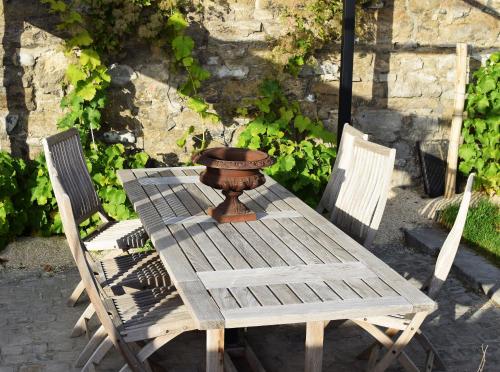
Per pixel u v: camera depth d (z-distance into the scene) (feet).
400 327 10.41
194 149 20.27
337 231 11.50
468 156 20.68
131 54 19.22
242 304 8.59
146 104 19.65
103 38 18.74
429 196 21.01
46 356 12.51
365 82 20.88
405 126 21.33
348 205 13.20
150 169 15.74
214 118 19.66
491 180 20.65
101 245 13.41
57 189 10.05
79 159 14.35
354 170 13.37
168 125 19.89
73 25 18.20
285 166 19.15
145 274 12.24
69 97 18.83
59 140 13.44
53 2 17.95
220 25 19.60
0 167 17.60
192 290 8.96
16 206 18.19
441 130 21.49
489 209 19.26
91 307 12.98
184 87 19.52
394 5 20.49
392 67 20.90
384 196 12.12
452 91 21.31
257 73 20.07
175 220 11.87
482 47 21.33
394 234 18.72
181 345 13.03
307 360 9.29
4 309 14.35
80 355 12.00
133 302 11.05
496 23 21.21
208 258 10.10
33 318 13.99
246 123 20.39
